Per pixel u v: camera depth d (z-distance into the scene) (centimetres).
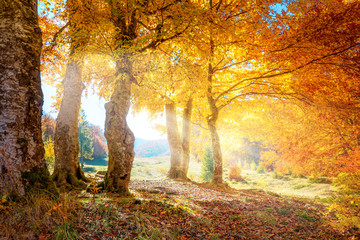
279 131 1122
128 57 615
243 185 2039
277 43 794
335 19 662
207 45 733
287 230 471
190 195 735
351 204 537
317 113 949
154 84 877
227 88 1262
